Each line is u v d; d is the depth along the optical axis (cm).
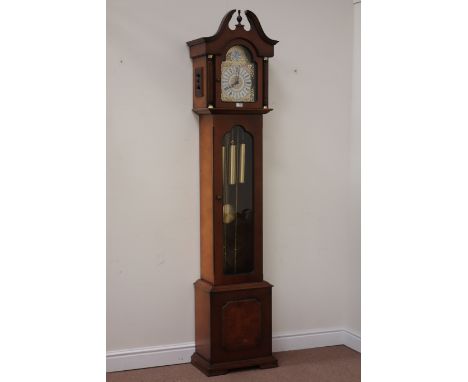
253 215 356
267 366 359
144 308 359
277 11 378
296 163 389
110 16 342
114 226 350
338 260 404
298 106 388
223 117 345
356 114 397
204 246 362
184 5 355
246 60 345
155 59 351
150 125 353
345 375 350
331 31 393
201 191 363
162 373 351
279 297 390
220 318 348
